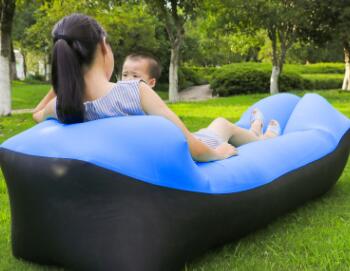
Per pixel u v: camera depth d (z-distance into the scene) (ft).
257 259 9.39
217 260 9.37
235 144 12.77
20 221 8.66
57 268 8.96
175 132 8.11
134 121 8.06
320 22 62.54
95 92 8.52
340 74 93.66
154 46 80.33
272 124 14.58
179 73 89.04
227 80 71.56
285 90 71.82
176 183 7.97
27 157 8.20
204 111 40.88
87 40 8.19
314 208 12.67
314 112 13.93
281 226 11.32
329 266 8.93
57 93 8.30
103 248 7.73
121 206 7.65
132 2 57.00
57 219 8.04
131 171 7.64
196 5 57.93
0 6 36.94
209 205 8.46
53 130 8.43
